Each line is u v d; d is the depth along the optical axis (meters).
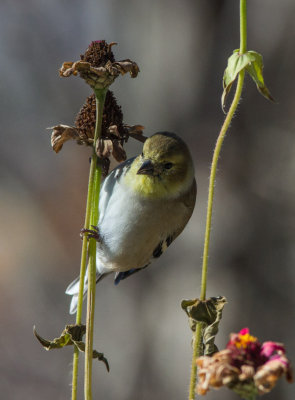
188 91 13.96
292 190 13.41
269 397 13.52
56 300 16.59
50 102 16.84
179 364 13.72
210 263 13.44
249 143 13.53
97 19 16.97
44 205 16.95
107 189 6.85
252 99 13.57
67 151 17.09
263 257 13.36
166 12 14.14
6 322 16.36
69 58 16.98
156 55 14.31
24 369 15.83
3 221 17.05
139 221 6.67
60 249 16.81
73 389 4.95
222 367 3.98
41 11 17.09
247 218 13.38
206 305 4.74
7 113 17.09
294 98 13.72
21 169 17.23
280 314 13.36
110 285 14.91
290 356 13.46
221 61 13.77
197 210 13.49
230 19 13.84
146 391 13.98
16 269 16.78
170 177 6.68
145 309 14.16
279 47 13.84
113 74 5.11
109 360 14.59
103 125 5.50
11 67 16.97
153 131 14.16
